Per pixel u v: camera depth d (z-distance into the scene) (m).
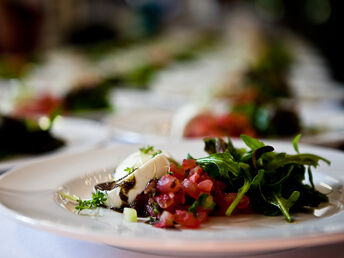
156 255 0.40
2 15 2.74
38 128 0.65
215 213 0.44
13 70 1.54
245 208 0.45
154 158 0.46
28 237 0.43
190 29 4.79
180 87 1.29
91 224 0.40
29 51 2.90
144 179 0.45
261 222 0.43
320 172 0.52
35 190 0.45
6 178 0.46
